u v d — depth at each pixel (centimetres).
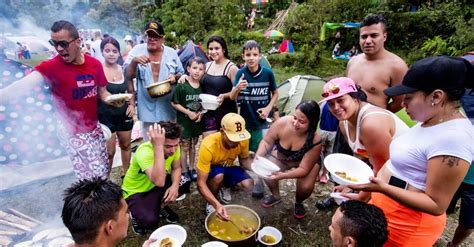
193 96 297
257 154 261
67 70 214
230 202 289
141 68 290
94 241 122
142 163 226
